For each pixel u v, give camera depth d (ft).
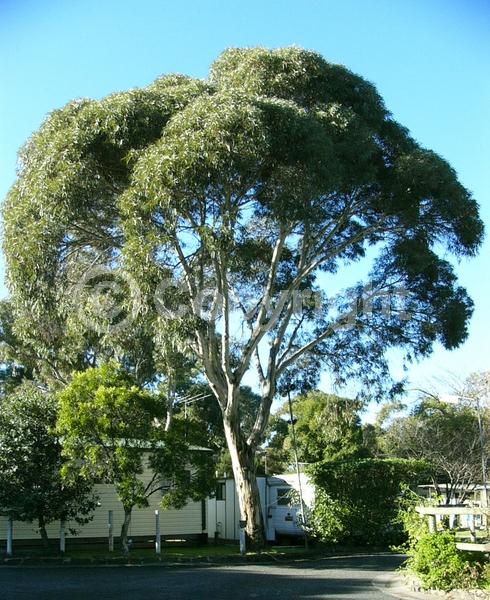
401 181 66.39
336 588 42.60
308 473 77.36
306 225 63.10
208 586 43.39
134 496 60.44
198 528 80.38
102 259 70.03
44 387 114.73
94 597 38.17
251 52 64.39
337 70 66.49
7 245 58.23
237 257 72.64
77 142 56.39
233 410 69.62
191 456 63.00
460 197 67.26
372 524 76.18
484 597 34.99
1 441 61.05
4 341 115.55
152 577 48.83
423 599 37.63
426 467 79.71
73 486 62.03
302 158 55.93
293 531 82.43
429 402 104.99
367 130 63.72
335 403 127.34
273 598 37.99
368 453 121.08
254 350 72.02
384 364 79.20
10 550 61.62
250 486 69.56
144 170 53.06
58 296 63.72
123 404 59.67
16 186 62.44
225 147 52.34
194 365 94.27
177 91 59.93
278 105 56.13
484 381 101.35
